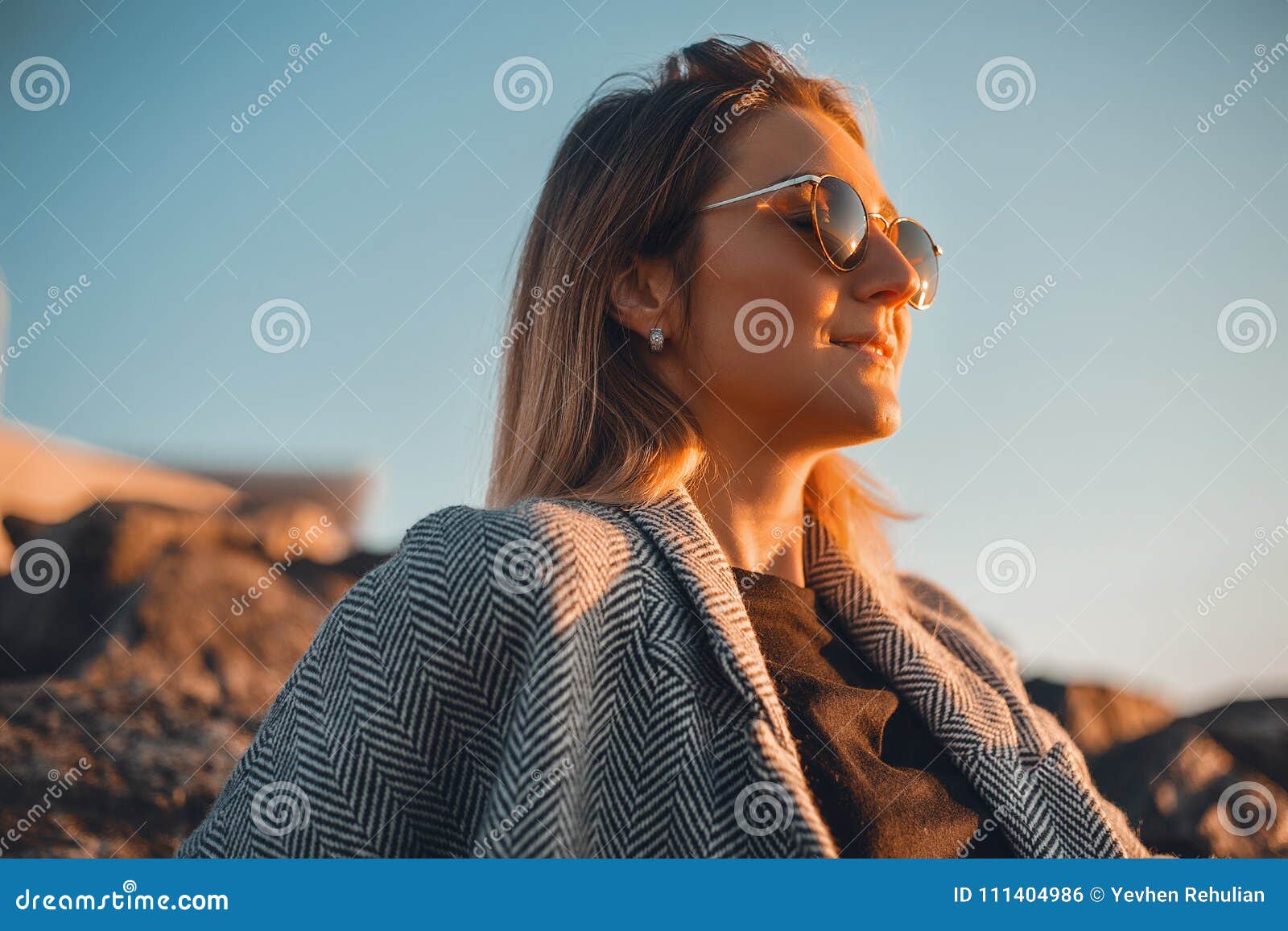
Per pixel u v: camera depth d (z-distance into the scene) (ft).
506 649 5.38
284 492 17.42
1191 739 12.86
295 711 5.68
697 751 5.46
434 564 5.63
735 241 6.87
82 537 14.66
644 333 7.02
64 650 13.99
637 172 7.19
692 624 5.86
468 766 5.47
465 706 5.43
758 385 6.75
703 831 5.28
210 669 13.05
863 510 8.54
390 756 5.36
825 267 6.79
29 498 18.01
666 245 7.08
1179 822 11.97
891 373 7.01
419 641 5.47
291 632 14.20
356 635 5.65
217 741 11.15
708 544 6.20
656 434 6.70
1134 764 12.64
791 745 5.56
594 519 5.98
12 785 10.01
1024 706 7.78
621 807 5.36
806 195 6.88
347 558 16.71
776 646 6.47
